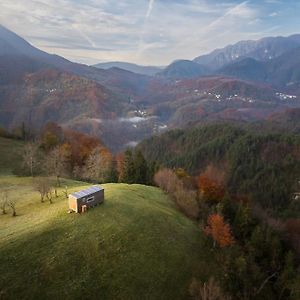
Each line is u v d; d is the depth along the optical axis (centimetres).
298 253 8844
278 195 18838
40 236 5975
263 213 12225
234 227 8925
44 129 18638
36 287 5038
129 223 6931
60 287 5144
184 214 8906
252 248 7869
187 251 6962
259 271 7150
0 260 5331
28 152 12244
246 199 12962
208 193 11362
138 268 5944
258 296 6569
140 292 5559
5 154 13250
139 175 11881
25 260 5416
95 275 5512
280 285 6975
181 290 5925
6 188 9275
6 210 7419
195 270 6512
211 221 8100
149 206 8050
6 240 5800
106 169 12312
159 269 6128
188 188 11331
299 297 6475
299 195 18750
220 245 7581
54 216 6675
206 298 5606
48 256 5578
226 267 6681
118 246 6200
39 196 8300
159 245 6706
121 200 7794
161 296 5653
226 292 6153
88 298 5144
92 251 5906
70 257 5662
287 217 15350
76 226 6384
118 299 5303
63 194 8219
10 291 4875
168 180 10844
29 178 10575
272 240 8200
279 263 7800
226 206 9500
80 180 11919
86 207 6944
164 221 7619
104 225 6588
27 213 7106
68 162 13038
